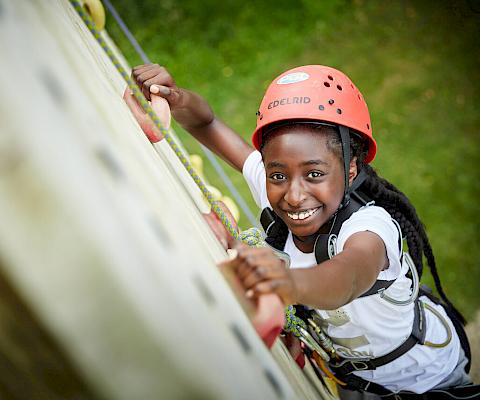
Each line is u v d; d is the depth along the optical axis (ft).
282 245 5.87
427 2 20.80
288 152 4.99
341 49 20.08
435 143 17.30
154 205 2.44
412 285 5.99
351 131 5.38
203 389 2.01
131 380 1.90
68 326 1.82
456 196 16.12
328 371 6.40
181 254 2.39
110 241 1.85
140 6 21.99
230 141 7.16
